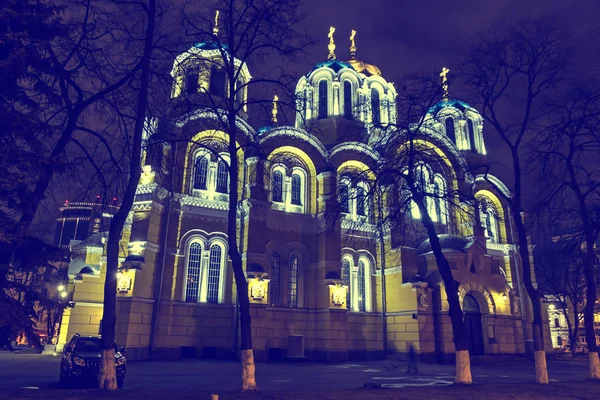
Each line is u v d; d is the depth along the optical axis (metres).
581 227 21.41
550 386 16.19
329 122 40.19
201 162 32.66
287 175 34.34
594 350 19.59
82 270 31.00
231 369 22.66
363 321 33.81
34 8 12.66
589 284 20.25
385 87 43.47
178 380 17.58
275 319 31.08
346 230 34.88
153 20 15.15
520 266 41.12
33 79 12.99
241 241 31.23
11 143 11.42
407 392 13.65
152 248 28.70
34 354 31.42
